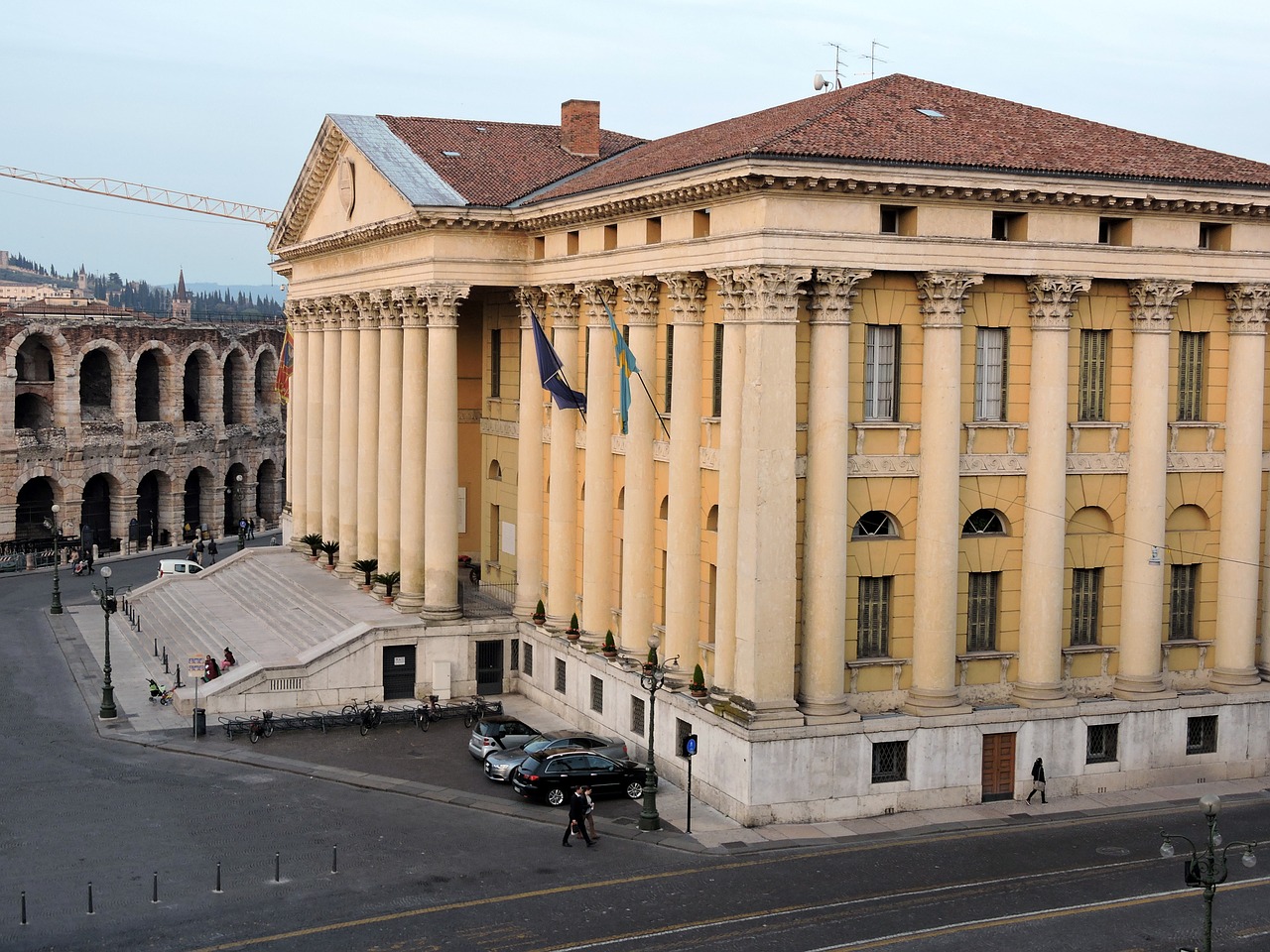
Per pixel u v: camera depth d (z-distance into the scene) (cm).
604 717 5350
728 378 4534
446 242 5928
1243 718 5044
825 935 3578
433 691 5953
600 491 5512
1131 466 4916
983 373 4759
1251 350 4997
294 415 8188
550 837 4338
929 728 4616
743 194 4397
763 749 4409
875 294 4562
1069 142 4916
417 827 4412
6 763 5053
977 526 4812
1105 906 3812
